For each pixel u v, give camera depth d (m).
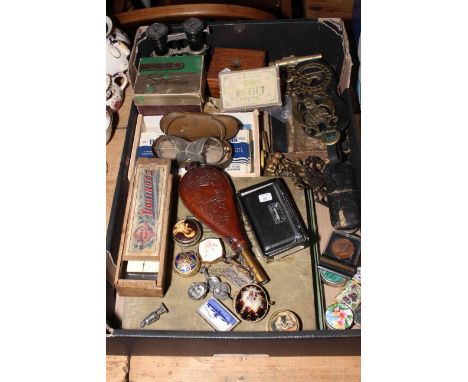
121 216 1.23
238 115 1.41
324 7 1.71
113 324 1.17
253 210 1.24
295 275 1.19
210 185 1.22
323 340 1.04
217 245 1.21
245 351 1.15
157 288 1.12
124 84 1.48
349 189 1.28
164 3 1.93
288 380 1.17
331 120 1.40
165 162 1.24
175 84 1.36
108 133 1.37
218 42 1.55
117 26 1.52
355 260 1.21
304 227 1.25
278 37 1.53
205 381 1.18
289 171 1.34
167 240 1.18
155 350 1.15
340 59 1.54
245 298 1.14
